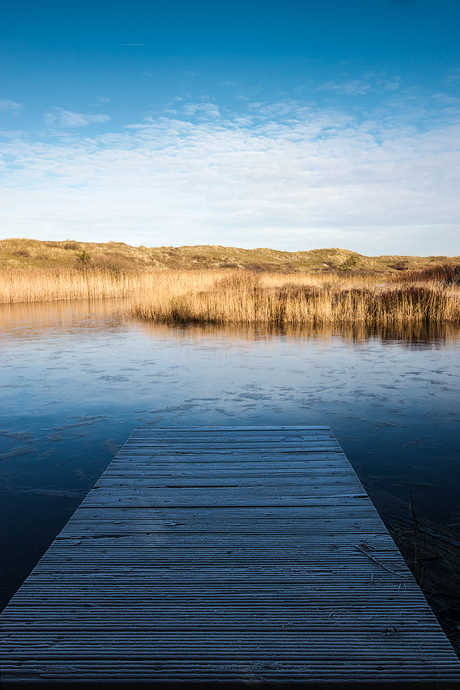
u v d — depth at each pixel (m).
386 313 14.54
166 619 1.93
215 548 2.48
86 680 1.65
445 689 1.63
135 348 10.12
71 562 2.36
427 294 15.62
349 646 1.79
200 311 15.22
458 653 2.14
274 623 1.91
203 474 3.48
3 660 1.74
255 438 4.33
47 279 24.23
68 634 1.86
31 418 5.68
